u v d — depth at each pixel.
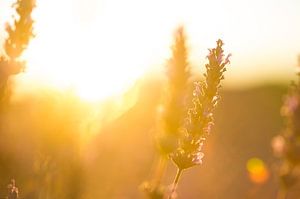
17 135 5.18
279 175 3.34
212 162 14.68
